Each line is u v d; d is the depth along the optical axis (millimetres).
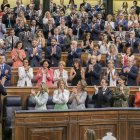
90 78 13266
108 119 10531
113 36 16344
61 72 13039
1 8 19375
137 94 12297
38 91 11688
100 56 14203
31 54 14242
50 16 17297
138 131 10695
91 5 21953
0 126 12008
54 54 14367
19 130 10039
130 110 10641
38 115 10133
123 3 20922
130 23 17922
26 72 13016
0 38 15883
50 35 16047
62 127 10273
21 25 16297
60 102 11430
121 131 10609
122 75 13656
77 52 14547
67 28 16156
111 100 11922
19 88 12273
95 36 16953
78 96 11641
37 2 19828
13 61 13938
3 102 11945
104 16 19312
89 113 10414
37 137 10125
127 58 14398
